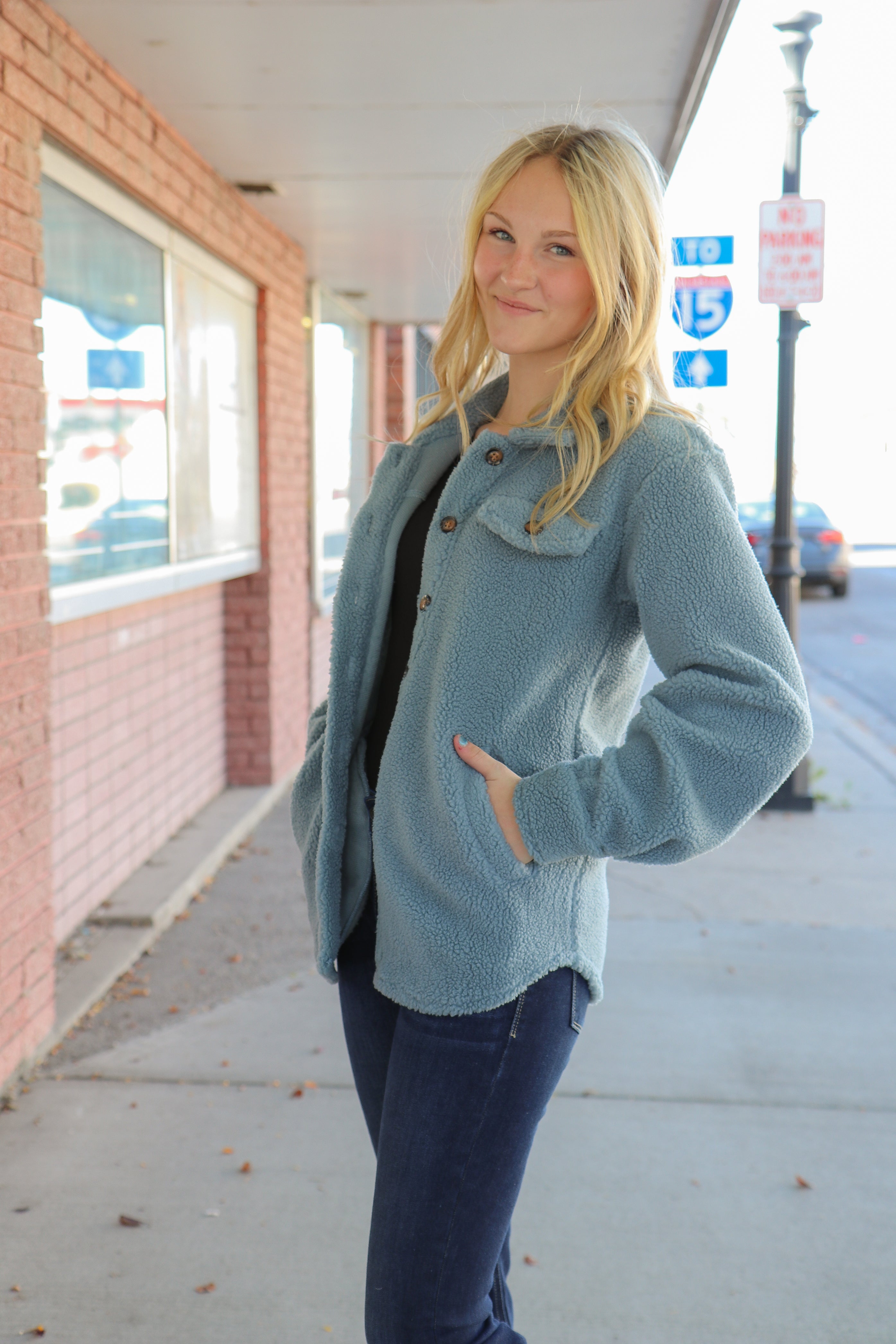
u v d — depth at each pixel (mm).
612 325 1524
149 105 4207
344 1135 2934
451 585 1513
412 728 1520
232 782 6395
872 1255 2486
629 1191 2711
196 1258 2432
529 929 1472
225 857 5324
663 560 1407
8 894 3039
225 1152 2840
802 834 5918
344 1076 3246
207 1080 3207
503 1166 1466
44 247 3553
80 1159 2797
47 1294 2311
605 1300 2324
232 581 6289
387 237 6492
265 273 6062
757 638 1381
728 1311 2299
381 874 1523
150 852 5074
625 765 1395
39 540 3105
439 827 1474
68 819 4133
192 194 4793
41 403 3104
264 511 6293
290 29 3512
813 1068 3348
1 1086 3043
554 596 1449
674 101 4180
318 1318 2254
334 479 8336
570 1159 2844
